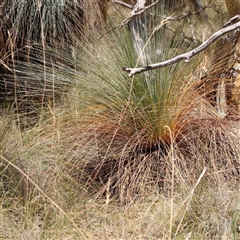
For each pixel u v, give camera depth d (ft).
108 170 11.91
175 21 18.93
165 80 11.79
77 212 10.37
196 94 12.20
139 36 13.07
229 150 11.87
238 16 10.30
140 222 9.69
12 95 14.73
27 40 14.61
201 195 10.44
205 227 9.63
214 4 20.65
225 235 9.04
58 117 12.36
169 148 11.70
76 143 11.87
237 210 10.03
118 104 11.87
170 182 11.14
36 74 13.99
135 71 9.03
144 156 11.73
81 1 15.06
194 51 9.24
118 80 12.03
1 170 11.08
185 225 9.85
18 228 9.93
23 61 14.92
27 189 10.56
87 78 12.40
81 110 12.13
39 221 10.28
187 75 12.44
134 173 11.34
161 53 12.36
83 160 11.72
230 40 13.60
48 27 14.71
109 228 10.09
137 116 11.69
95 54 13.23
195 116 12.21
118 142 12.05
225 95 13.50
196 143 11.79
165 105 11.68
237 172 11.73
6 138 11.75
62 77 13.17
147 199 10.92
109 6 17.54
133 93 11.82
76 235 9.68
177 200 10.50
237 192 10.67
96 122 11.91
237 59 13.51
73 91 12.69
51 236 9.60
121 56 12.42
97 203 10.83
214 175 11.07
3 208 10.48
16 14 14.64
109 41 13.15
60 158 11.60
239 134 12.03
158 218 10.06
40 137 12.15
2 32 14.67
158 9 14.01
